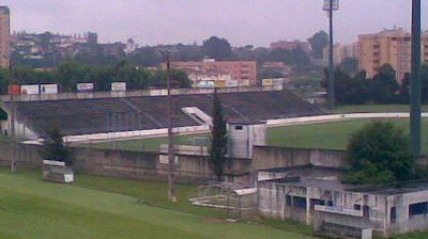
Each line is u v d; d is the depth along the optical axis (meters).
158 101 165.38
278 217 65.25
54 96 150.50
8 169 103.25
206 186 79.19
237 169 83.19
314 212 60.72
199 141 118.81
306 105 194.00
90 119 145.62
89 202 72.88
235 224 62.84
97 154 96.62
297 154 81.69
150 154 90.81
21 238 55.56
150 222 62.53
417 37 78.75
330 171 77.19
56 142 97.50
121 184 87.31
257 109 181.12
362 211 57.62
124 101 160.12
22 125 135.88
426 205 61.28
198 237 56.88
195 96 174.88
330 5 188.38
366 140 69.56
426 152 96.19
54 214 65.19
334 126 154.62
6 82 193.50
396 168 68.75
